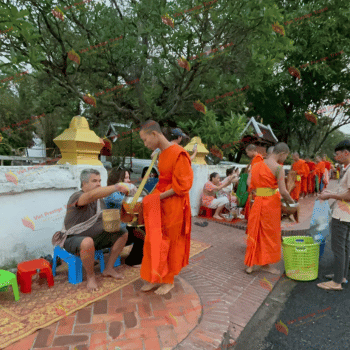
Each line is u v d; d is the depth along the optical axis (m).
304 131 18.36
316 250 3.35
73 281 2.82
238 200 6.03
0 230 2.90
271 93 17.27
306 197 9.98
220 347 2.02
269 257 3.38
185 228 2.67
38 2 5.23
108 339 2.00
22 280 2.60
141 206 2.52
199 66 6.43
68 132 3.66
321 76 15.43
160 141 2.54
